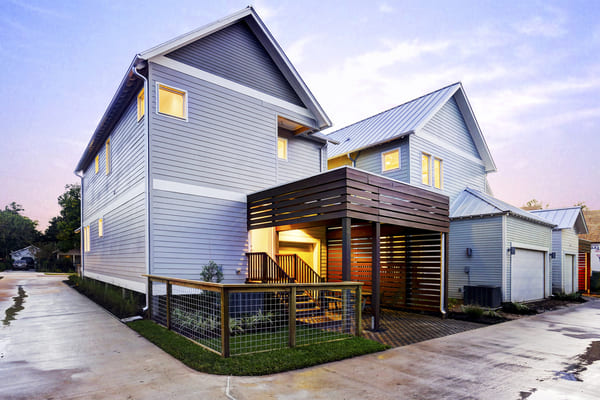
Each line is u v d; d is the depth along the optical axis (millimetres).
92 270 15289
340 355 5359
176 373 4414
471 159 17750
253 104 10750
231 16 10047
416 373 4738
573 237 20172
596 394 4078
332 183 7621
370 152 15352
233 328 6633
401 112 16531
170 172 8727
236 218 9953
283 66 11477
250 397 3699
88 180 17234
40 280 18969
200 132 9398
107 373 4395
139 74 8398
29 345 5719
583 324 9117
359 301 6676
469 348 6262
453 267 14273
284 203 8867
